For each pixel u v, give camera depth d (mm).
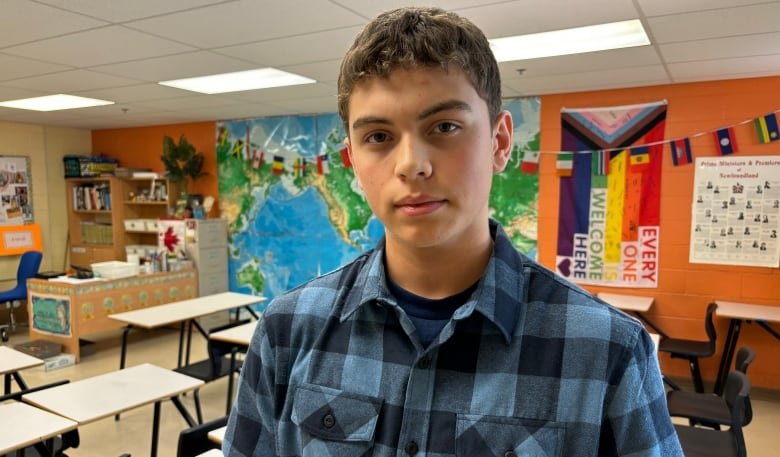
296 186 5762
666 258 4195
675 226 4152
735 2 2363
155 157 6684
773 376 3992
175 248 5977
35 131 6605
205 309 4266
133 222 6410
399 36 618
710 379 4180
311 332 776
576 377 635
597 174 4355
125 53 3238
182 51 3203
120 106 5184
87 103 5047
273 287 5984
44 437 2035
